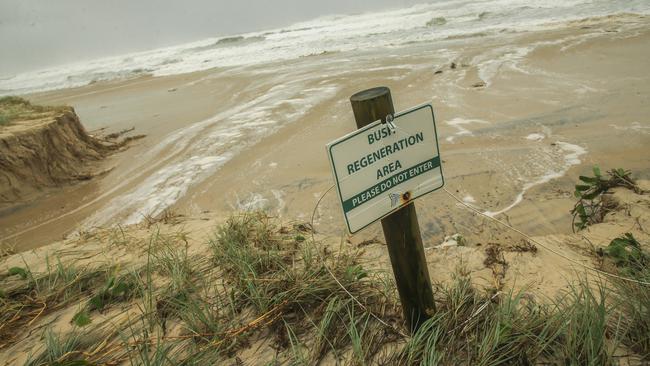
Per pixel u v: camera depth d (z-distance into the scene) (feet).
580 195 14.78
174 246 13.87
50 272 12.39
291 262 11.42
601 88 30.73
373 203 6.81
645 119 24.57
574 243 11.78
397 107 33.78
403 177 6.97
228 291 10.40
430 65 45.16
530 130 25.68
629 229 12.14
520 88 33.55
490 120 28.17
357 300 8.95
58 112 33.50
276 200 22.22
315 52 70.03
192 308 9.60
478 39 55.36
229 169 27.30
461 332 7.94
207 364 8.27
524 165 21.65
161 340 9.14
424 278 7.70
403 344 8.11
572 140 23.57
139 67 95.14
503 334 7.51
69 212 25.29
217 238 13.08
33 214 25.61
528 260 10.89
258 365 8.25
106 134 40.19
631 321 7.67
